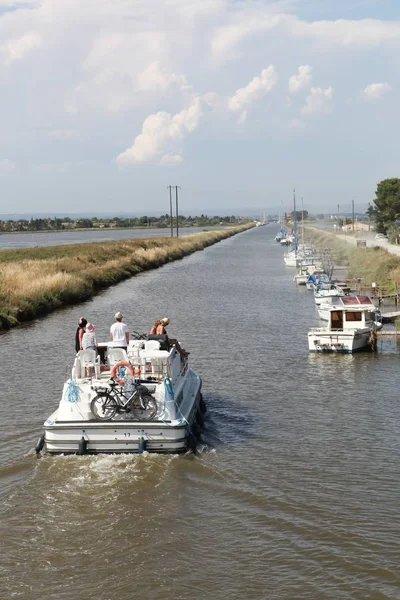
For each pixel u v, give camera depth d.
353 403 24.73
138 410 18.62
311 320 45.25
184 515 15.49
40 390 26.44
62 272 66.75
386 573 13.02
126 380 18.72
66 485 16.89
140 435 18.22
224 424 22.38
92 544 14.23
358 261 83.69
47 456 18.55
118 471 17.58
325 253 112.31
